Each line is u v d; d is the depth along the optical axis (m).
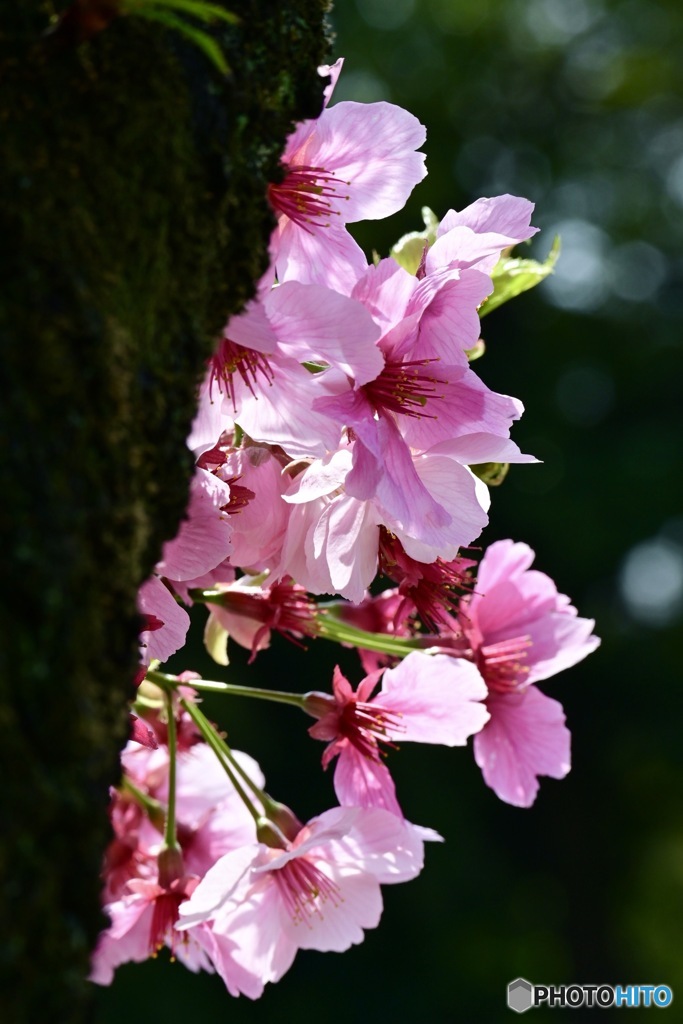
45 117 0.56
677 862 3.63
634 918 3.57
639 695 3.67
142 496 0.57
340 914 0.66
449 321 0.62
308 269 0.61
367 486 0.61
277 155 0.59
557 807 3.60
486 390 0.62
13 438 0.53
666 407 3.89
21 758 0.51
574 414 3.86
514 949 3.26
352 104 0.62
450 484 0.62
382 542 0.64
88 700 0.54
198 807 0.69
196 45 0.57
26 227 0.56
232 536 0.63
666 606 3.80
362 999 3.07
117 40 0.57
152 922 0.66
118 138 0.57
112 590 0.56
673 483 3.56
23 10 0.57
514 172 4.09
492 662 0.68
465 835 3.29
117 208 0.57
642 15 4.01
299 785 3.06
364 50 3.85
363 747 0.66
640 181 4.06
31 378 0.55
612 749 3.66
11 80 0.56
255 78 0.58
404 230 3.32
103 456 0.56
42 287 0.56
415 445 0.62
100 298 0.56
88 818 0.53
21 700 0.51
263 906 0.66
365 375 0.60
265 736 3.01
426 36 3.91
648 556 3.74
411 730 0.66
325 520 0.63
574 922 3.54
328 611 0.68
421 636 0.68
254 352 0.61
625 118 4.09
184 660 2.61
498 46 3.96
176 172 0.57
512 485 3.61
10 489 0.53
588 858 3.59
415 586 0.65
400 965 3.12
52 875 0.51
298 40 0.59
